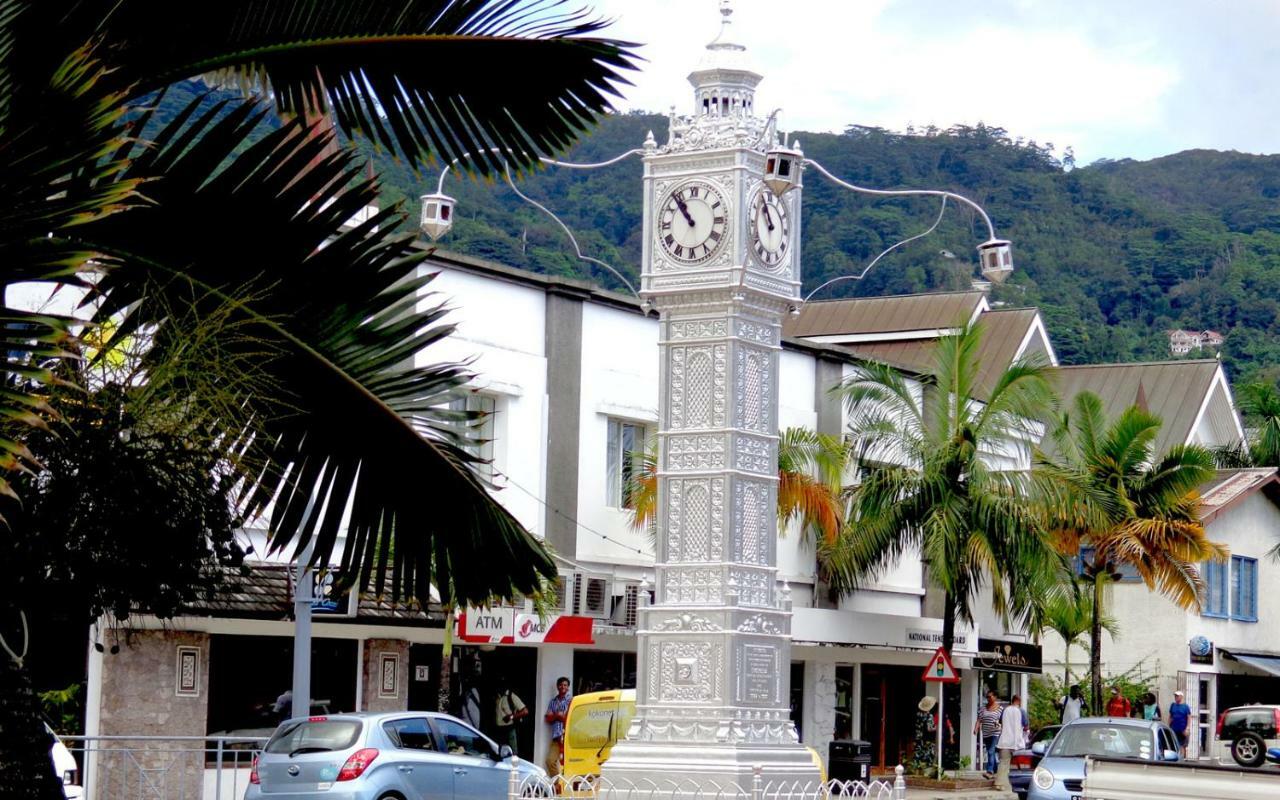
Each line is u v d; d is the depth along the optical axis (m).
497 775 20.81
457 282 28.42
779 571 34.44
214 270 8.62
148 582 8.32
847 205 104.56
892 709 38.78
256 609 22.86
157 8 8.38
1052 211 124.19
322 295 8.70
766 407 15.52
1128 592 49.94
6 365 6.94
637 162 87.94
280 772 19.31
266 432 8.55
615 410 31.33
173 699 23.11
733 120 15.30
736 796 13.97
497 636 25.75
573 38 8.64
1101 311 119.44
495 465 28.94
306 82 8.93
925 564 38.12
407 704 26.88
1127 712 41.19
